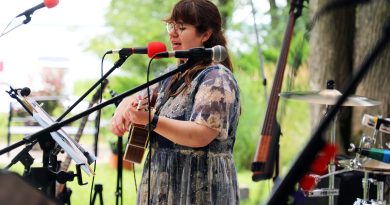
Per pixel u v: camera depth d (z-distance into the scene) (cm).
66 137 334
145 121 321
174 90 348
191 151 336
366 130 699
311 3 748
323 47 755
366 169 465
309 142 207
